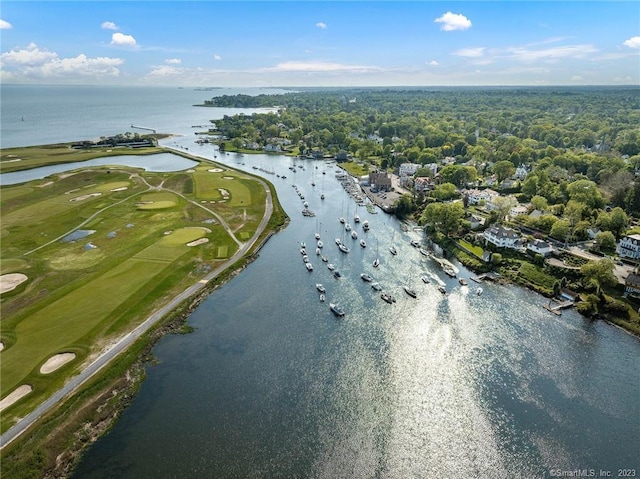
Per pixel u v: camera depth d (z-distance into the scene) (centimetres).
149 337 10238
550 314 11562
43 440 7344
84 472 6906
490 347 10106
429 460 7225
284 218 19262
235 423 7856
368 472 6981
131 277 13100
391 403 8394
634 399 8550
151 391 8638
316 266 14388
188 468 6956
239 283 13100
